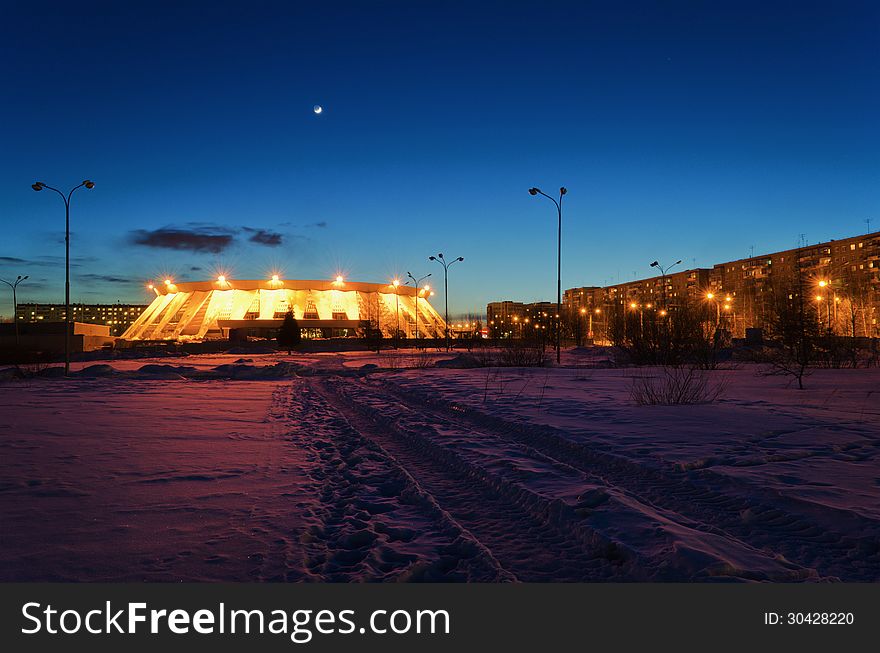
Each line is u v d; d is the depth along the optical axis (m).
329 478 7.83
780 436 9.81
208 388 23.77
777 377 22.56
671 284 125.56
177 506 6.39
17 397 19.50
